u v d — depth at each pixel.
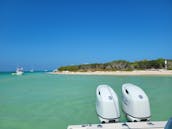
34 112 8.03
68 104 9.69
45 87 17.81
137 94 3.70
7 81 26.83
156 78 28.38
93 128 3.13
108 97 3.65
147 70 52.06
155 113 7.51
